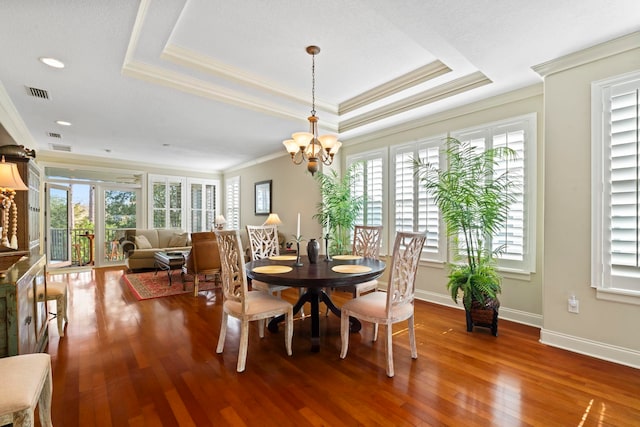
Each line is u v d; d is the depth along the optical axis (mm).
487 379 2131
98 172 6812
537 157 3084
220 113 3865
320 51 2836
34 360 1479
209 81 3230
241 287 2334
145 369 2285
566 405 1834
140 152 6238
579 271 2506
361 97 3928
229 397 1937
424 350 2604
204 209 8297
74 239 6707
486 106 3426
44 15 2004
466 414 1758
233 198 8070
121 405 1849
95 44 2355
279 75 3316
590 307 2455
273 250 3908
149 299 4199
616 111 2330
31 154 3830
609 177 2357
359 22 2410
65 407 1823
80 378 2150
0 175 2521
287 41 2666
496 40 2303
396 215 4375
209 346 2699
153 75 2967
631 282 2270
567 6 1926
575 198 2521
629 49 2256
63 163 6285
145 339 2838
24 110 3727
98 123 4273
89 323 3248
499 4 1925
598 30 2164
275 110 3971
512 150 3066
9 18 2025
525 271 3154
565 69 2564
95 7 1944
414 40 2439
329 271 2533
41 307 2541
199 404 1863
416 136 4168
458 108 3658
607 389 1993
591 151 2436
